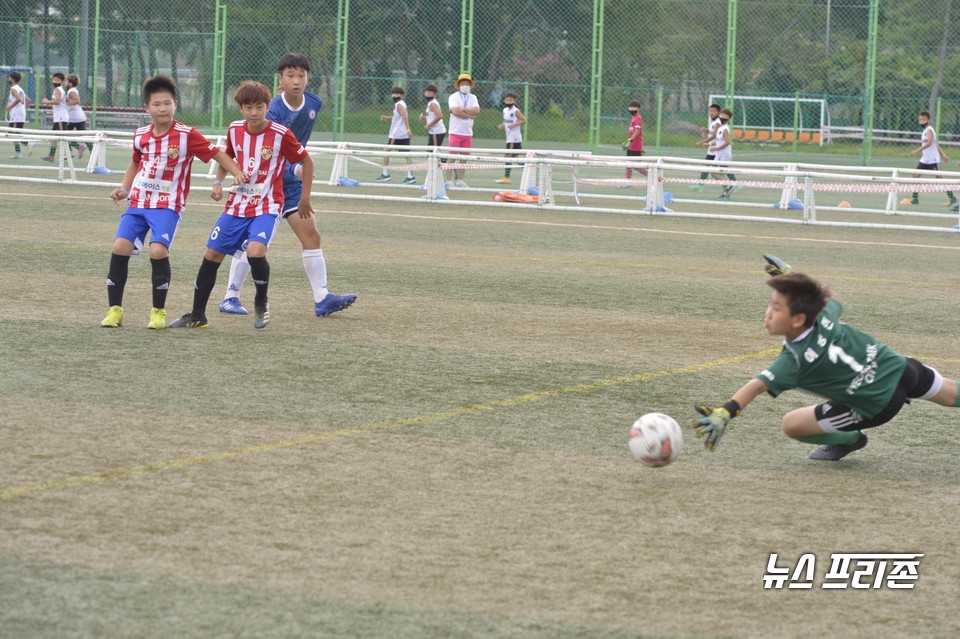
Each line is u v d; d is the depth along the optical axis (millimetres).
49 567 7801
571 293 21891
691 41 70250
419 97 68938
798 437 11250
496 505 9492
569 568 8188
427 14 68875
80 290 19578
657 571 8211
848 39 73562
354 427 11750
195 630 6938
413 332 17250
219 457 10492
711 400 13633
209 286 16828
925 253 31750
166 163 16344
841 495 10211
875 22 62625
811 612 7629
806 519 9484
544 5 69125
